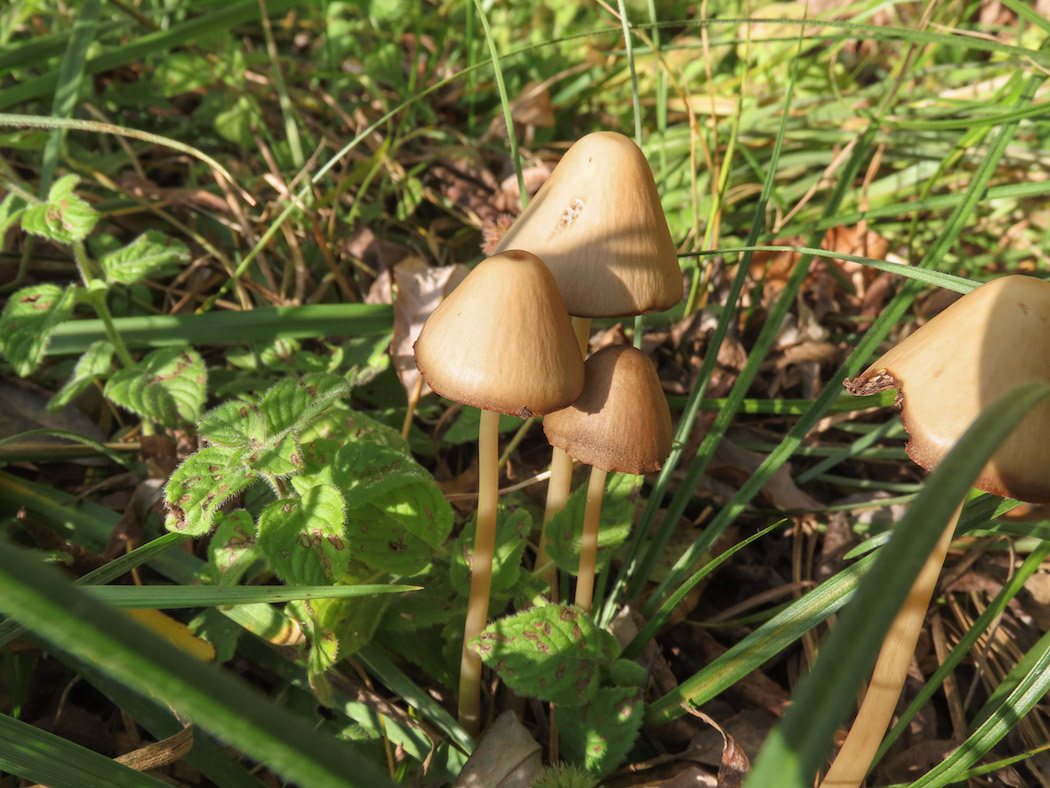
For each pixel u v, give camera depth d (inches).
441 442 7.5
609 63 11.4
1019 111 6.5
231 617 5.3
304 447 5.4
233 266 8.6
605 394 4.3
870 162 10.6
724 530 6.5
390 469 5.0
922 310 9.1
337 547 4.5
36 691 5.6
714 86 11.2
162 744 4.5
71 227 5.8
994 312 3.5
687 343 8.3
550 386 3.9
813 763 1.9
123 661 1.9
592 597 6.0
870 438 7.3
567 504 5.6
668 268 4.5
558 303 3.9
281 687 5.7
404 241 9.3
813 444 8.1
